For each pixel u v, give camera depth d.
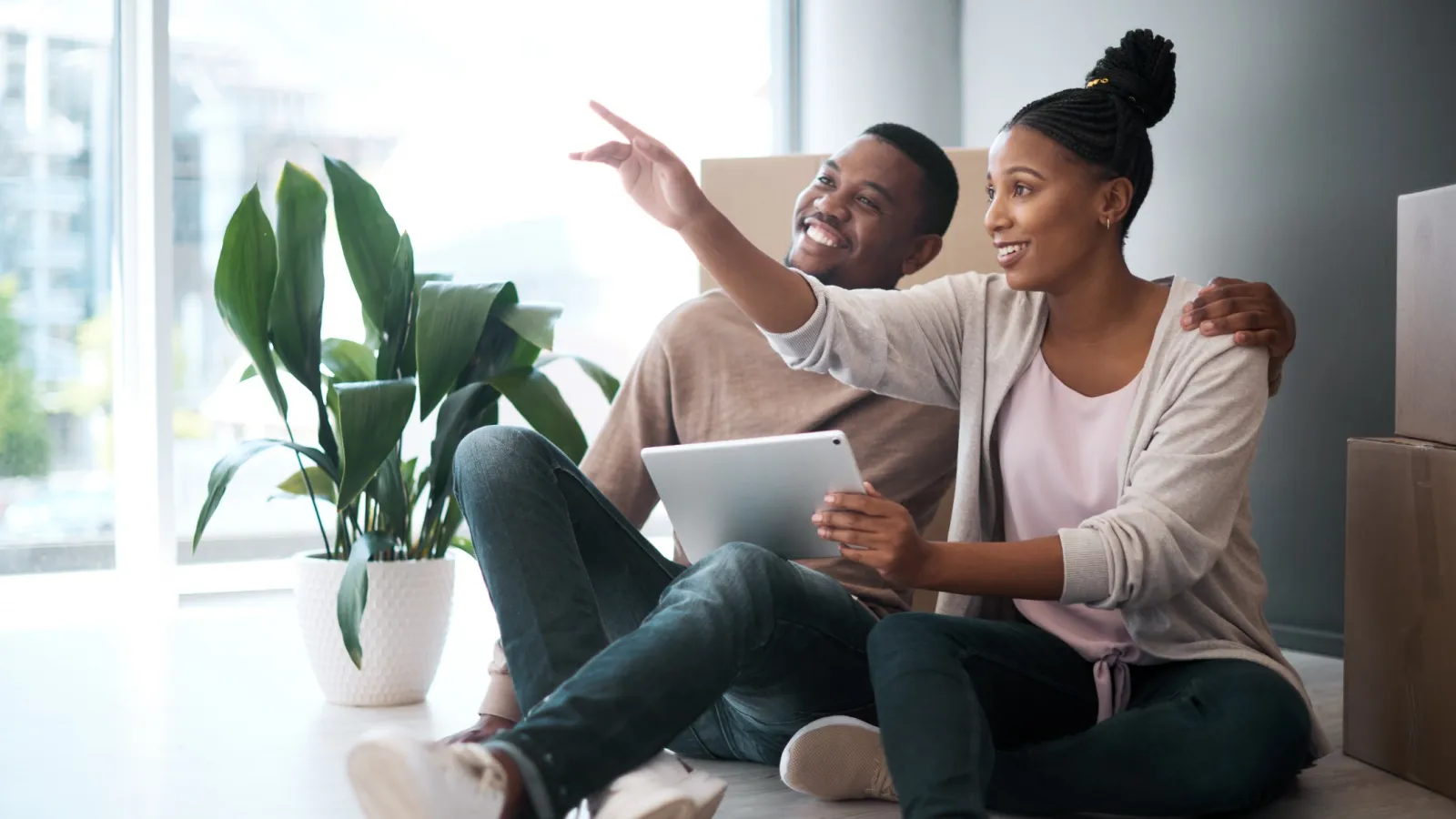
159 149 3.01
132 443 3.07
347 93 3.23
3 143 3.00
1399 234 1.69
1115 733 1.26
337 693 2.02
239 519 3.16
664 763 1.08
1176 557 1.25
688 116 3.49
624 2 3.43
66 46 3.03
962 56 3.28
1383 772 1.61
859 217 2.00
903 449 1.80
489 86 3.34
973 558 1.25
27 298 3.02
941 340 1.55
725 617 1.14
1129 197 1.40
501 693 1.39
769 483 1.31
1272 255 2.41
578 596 1.20
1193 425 1.31
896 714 1.12
